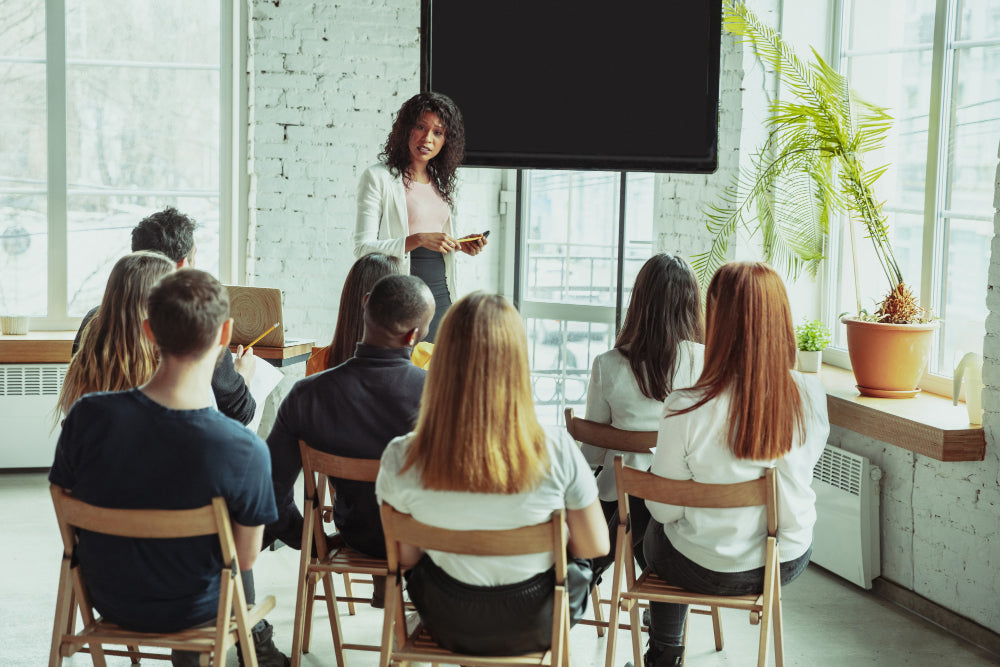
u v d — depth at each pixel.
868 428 3.74
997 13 3.73
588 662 3.27
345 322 3.23
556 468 2.19
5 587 3.70
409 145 4.21
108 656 3.21
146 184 5.36
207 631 2.34
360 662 3.22
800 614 3.67
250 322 4.05
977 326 3.85
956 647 3.40
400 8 5.34
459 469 2.10
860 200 4.04
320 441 2.72
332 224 5.43
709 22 4.09
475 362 2.10
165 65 5.30
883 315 3.94
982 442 3.37
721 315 2.56
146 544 2.24
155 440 2.18
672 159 4.16
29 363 5.05
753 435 2.53
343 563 2.82
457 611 2.24
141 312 2.71
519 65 4.15
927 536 3.66
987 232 3.78
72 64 5.22
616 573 2.71
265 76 5.30
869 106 4.09
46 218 5.29
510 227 5.88
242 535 2.32
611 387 3.09
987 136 3.78
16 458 5.08
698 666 3.23
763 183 4.45
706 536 2.61
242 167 5.41
